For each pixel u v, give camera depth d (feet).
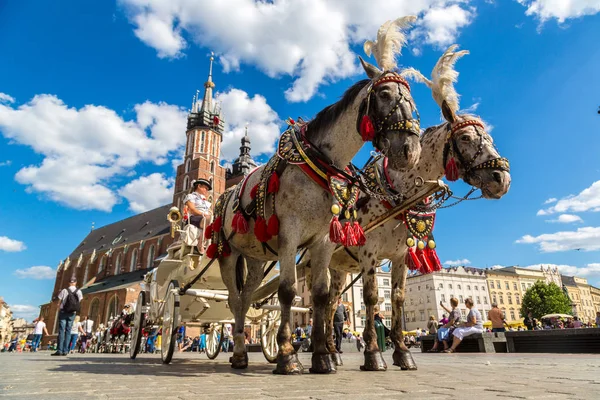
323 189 12.78
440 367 15.96
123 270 217.56
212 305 22.31
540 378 11.14
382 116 11.88
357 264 18.60
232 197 16.67
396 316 16.14
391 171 16.72
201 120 213.87
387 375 12.00
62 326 34.55
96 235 274.98
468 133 15.62
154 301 23.47
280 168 13.28
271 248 15.05
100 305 176.86
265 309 22.09
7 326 274.77
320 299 13.19
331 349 18.11
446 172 16.10
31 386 9.02
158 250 206.28
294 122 14.39
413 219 15.75
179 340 63.98
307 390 8.32
